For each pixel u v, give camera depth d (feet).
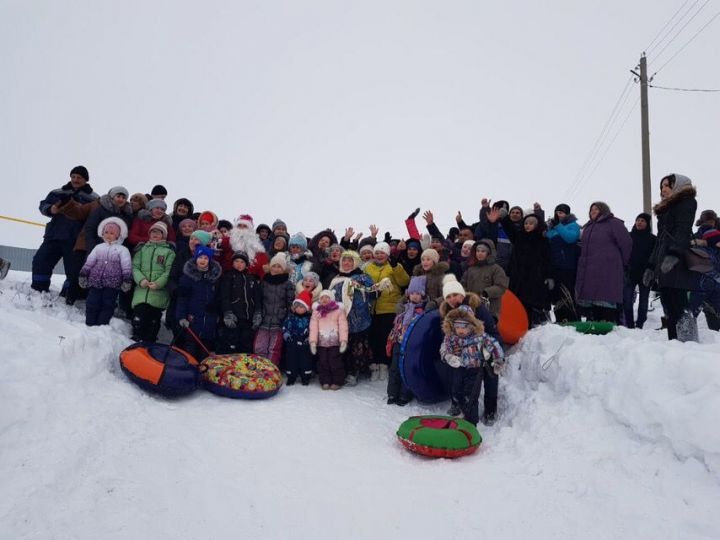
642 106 53.31
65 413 12.73
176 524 9.73
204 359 18.62
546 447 12.86
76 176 22.27
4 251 36.40
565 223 22.84
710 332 18.38
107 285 18.95
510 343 19.43
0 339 14.02
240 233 22.70
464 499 11.05
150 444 12.75
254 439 14.08
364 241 25.93
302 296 20.54
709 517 9.12
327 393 19.25
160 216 22.25
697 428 10.39
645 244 23.62
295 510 10.52
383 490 11.51
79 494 10.17
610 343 14.80
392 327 21.12
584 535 9.39
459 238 25.73
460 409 16.22
